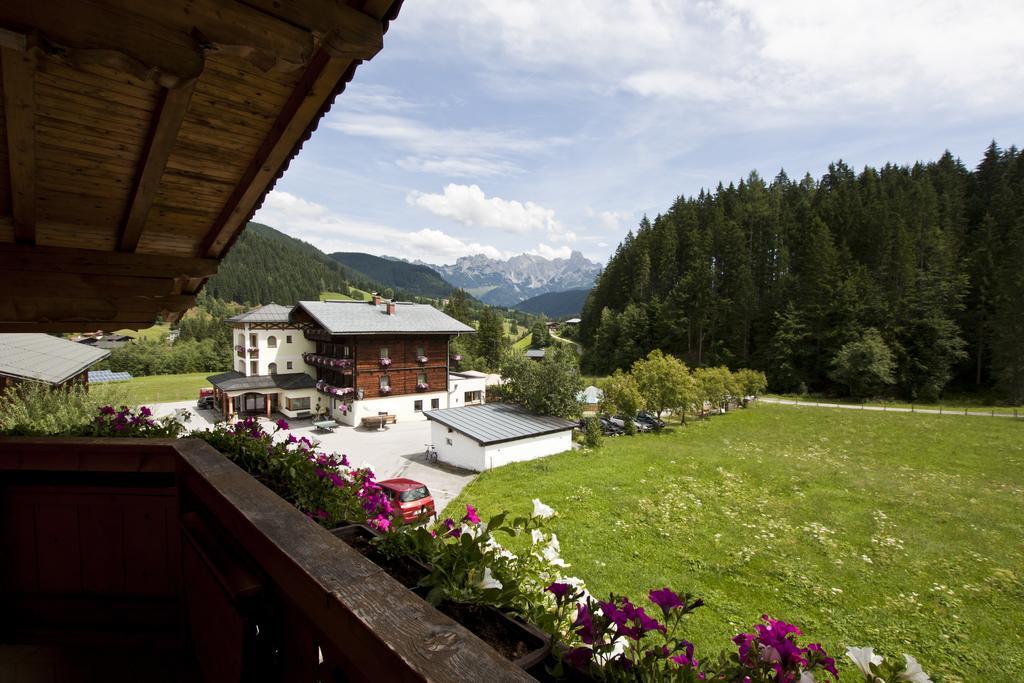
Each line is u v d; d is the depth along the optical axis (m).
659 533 13.20
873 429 31.45
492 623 1.52
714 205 76.25
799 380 50.50
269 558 1.64
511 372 27.97
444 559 1.67
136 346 69.31
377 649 1.05
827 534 13.55
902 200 59.69
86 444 2.94
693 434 30.12
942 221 56.84
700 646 7.87
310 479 2.99
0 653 2.98
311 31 2.36
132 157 3.64
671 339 61.12
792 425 33.22
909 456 24.14
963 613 9.41
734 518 14.68
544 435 22.91
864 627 8.84
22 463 3.03
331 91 3.41
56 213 4.05
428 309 36.94
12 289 4.11
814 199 70.06
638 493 16.81
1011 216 52.53
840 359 46.84
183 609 2.87
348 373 31.73
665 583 10.20
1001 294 44.25
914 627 8.88
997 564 11.77
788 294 55.41
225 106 3.47
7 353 14.45
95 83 2.91
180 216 4.62
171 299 5.77
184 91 2.96
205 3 2.05
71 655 2.97
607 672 1.24
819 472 20.53
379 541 1.95
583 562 11.19
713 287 63.97
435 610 1.17
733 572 10.98
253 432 3.86
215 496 2.22
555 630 1.42
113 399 15.19
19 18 1.77
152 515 3.04
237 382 32.97
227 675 1.91
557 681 1.25
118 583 3.09
